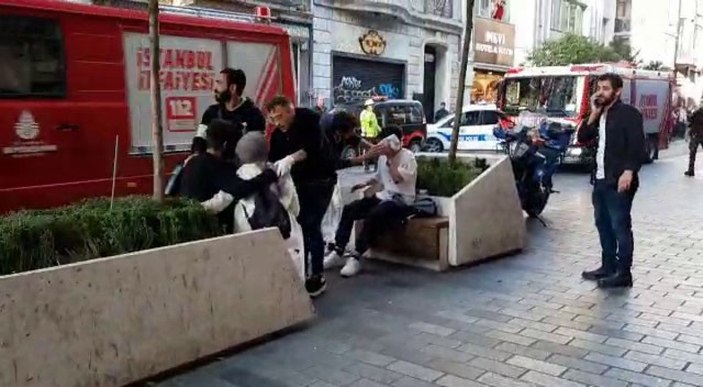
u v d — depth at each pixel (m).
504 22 33.50
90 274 3.95
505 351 4.79
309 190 5.98
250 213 5.13
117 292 4.07
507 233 7.63
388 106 19.22
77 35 7.36
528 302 5.91
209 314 4.56
